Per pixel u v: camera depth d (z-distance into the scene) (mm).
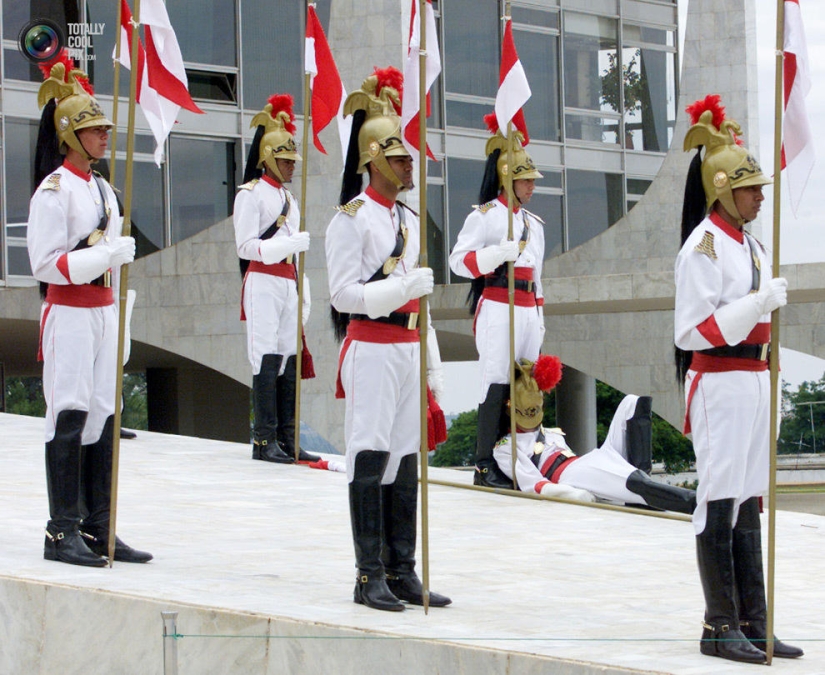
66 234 13734
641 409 20141
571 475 20312
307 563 14461
